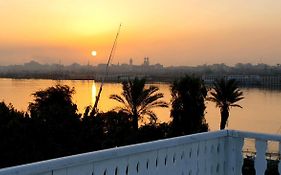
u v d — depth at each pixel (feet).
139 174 13.48
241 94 155.33
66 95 86.89
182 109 125.80
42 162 10.09
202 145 16.65
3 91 472.85
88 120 73.56
